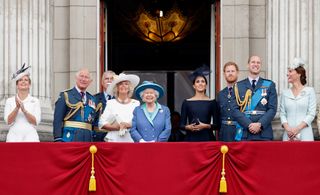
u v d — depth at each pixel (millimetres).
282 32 40188
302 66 36125
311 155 32312
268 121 35188
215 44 42125
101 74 41750
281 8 40281
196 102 36625
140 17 46562
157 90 34812
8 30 39969
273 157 32375
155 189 32344
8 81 39719
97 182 32375
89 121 35469
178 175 32344
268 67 40719
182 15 46625
